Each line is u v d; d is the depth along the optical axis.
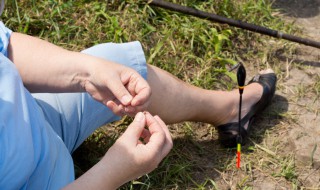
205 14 1.97
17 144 1.11
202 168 1.63
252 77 1.92
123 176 1.16
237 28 2.03
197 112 1.60
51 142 1.22
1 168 1.10
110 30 1.94
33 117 1.19
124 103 1.21
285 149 1.69
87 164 1.63
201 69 1.90
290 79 1.91
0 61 1.17
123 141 1.16
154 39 1.96
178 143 1.69
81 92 1.32
